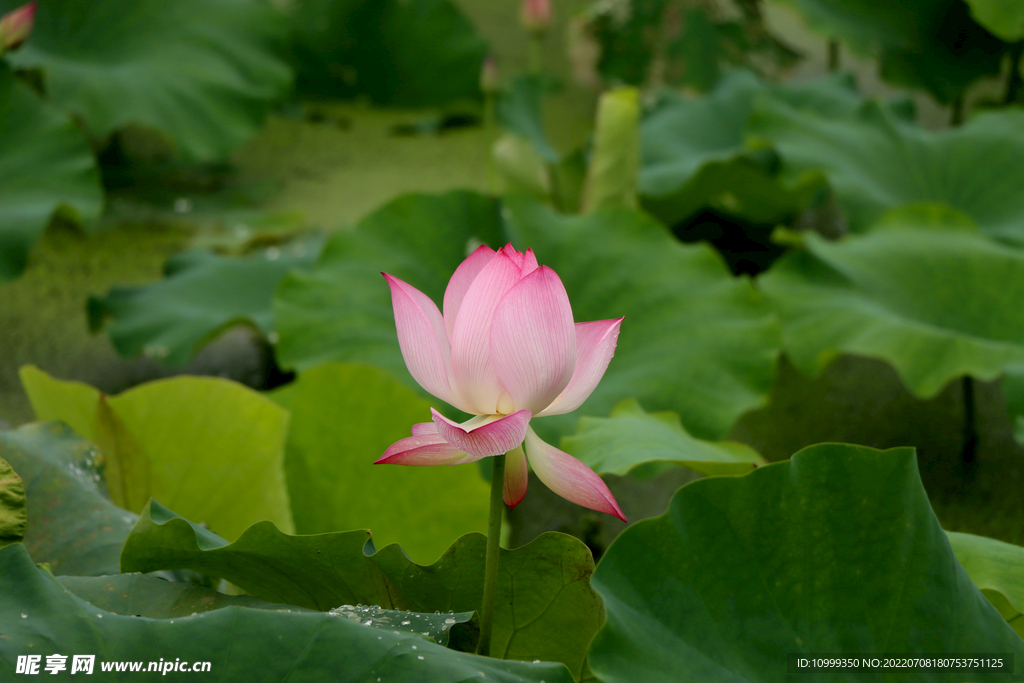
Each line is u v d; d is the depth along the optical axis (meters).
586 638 2.74
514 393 2.59
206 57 7.60
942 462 5.02
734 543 2.68
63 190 5.39
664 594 2.65
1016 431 3.85
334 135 10.04
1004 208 5.77
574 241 4.71
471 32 10.02
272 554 2.73
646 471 3.47
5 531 2.72
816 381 5.82
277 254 6.16
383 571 2.72
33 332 6.20
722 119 7.52
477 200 4.81
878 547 2.69
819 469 2.71
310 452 3.38
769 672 2.63
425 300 2.63
